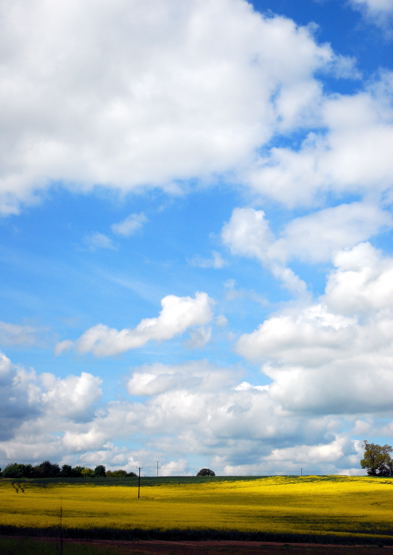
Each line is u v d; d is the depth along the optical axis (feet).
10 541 106.11
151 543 126.41
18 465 494.59
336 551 121.60
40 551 97.14
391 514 190.60
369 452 469.57
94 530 136.46
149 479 457.68
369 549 125.49
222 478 462.19
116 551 104.42
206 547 122.93
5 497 248.93
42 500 227.20
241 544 128.88
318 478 404.98
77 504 205.57
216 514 178.29
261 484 374.22
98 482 407.85
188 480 441.27
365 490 303.48
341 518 175.52
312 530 146.92
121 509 188.03
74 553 96.73
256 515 178.60
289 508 206.90
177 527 143.74
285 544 130.00
